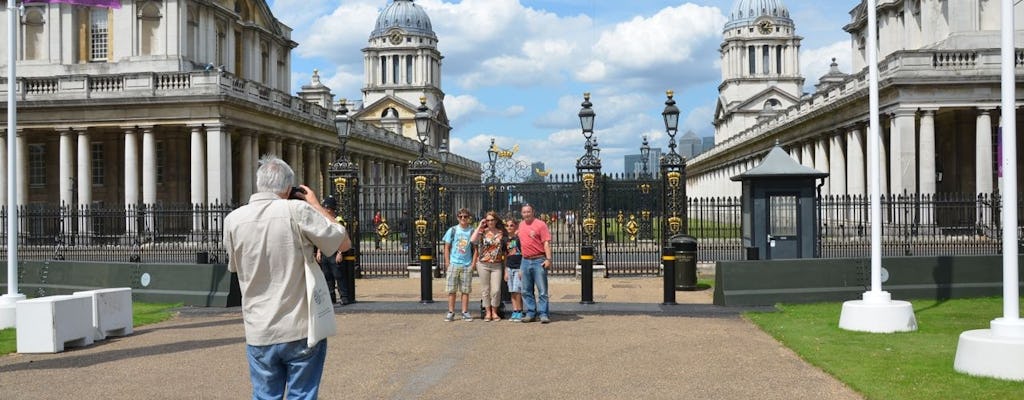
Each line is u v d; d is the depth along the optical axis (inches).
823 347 501.0
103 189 2165.4
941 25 2113.7
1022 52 1814.7
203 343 553.3
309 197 273.0
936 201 1152.8
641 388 406.0
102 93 1923.0
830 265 724.0
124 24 2117.4
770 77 4805.6
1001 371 406.0
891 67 1831.9
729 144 4030.5
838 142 2289.6
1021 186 1941.4
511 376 435.5
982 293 737.6
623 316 660.1
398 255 1326.3
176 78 1918.1
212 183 1881.2
